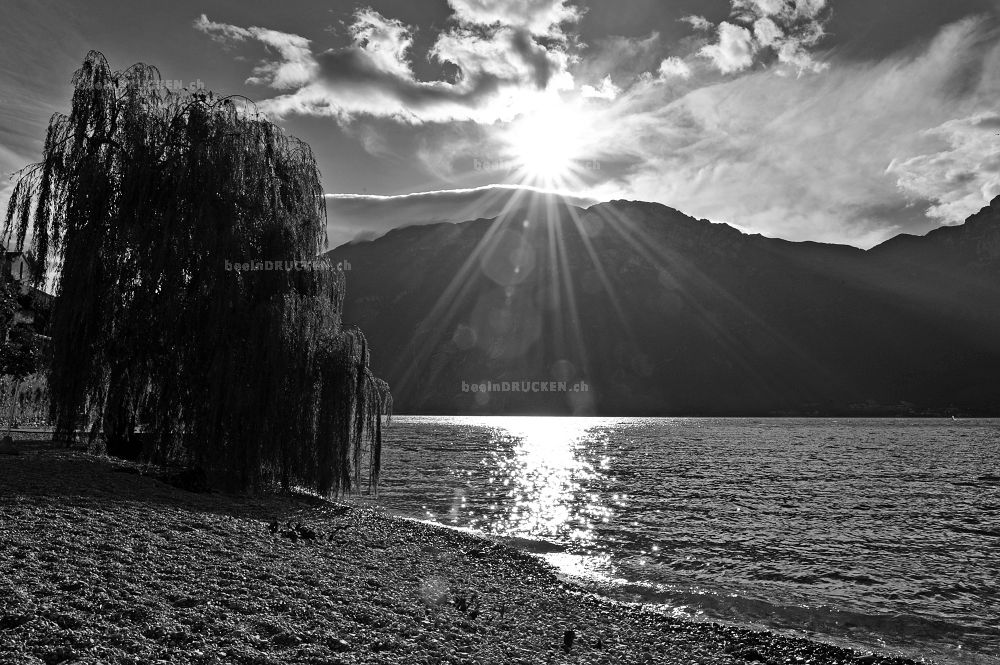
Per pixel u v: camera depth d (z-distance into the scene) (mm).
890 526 30609
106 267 23219
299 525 18922
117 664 7738
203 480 22547
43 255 23578
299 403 23578
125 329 23250
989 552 24906
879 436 125812
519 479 49969
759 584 19703
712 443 104875
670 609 16391
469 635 11500
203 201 23359
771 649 13516
